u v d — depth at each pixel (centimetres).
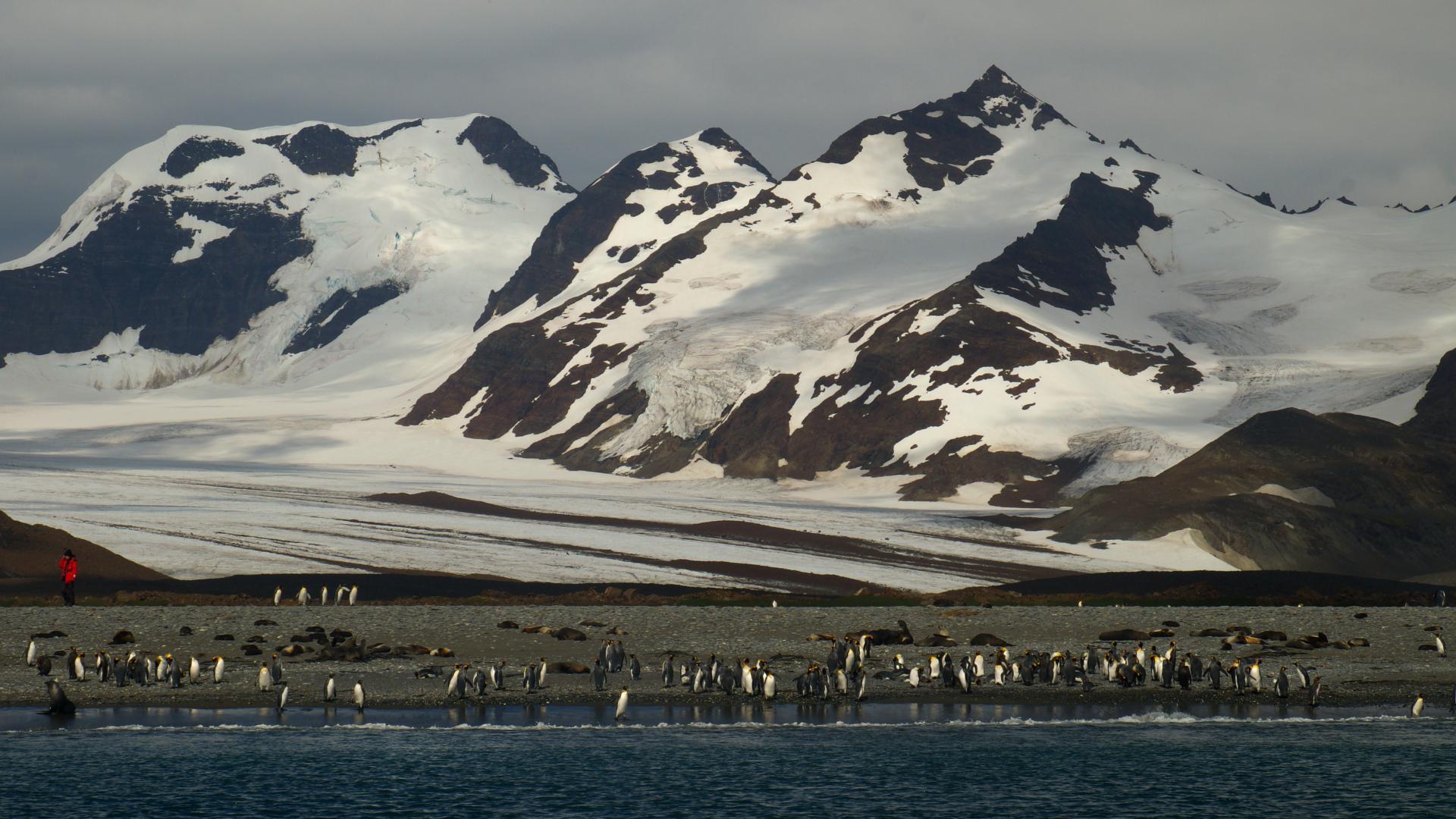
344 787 9144
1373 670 12888
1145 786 9475
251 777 9319
